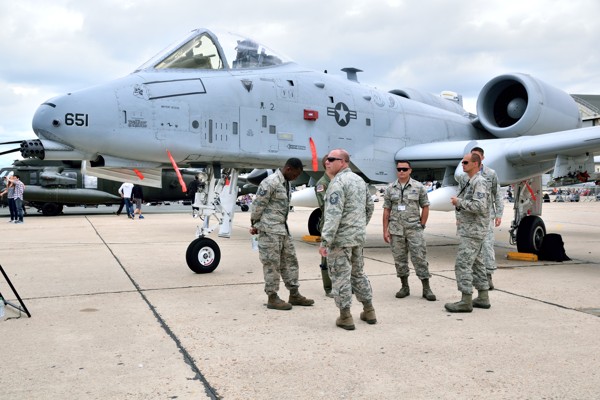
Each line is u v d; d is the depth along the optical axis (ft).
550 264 26.78
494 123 33.09
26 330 14.24
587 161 27.12
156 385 10.32
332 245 14.30
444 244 36.60
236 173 25.77
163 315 15.96
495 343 13.05
